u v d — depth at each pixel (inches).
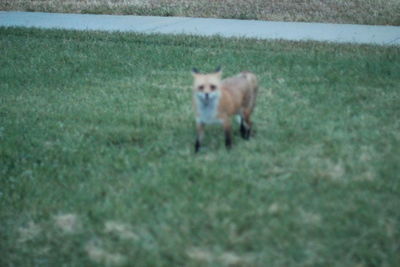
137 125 526.3
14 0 1154.0
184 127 513.3
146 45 807.1
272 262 321.4
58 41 848.3
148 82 648.4
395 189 382.0
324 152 443.5
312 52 735.7
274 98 576.1
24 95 626.2
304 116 523.8
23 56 774.5
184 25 930.1
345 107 540.4
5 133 522.3
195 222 360.5
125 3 1090.1
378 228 341.7
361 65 666.8
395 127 486.3
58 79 674.2
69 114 561.0
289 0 1069.8
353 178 401.7
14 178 443.2
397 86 595.5
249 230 350.9
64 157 469.1
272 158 439.5
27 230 380.5
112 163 454.0
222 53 746.8
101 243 354.6
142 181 416.5
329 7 1006.4
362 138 466.3
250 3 1059.9
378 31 849.5
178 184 407.8
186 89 618.2
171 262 331.3
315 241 335.3
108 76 680.4
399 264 311.9
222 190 395.5
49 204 403.9
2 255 356.5
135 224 369.7
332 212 362.0
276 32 864.3
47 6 1101.1
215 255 329.7
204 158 446.9
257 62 699.4
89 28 930.1
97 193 410.0
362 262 316.5
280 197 381.7
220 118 440.5
